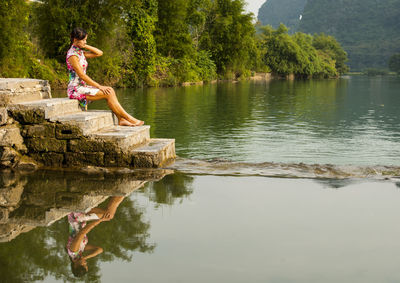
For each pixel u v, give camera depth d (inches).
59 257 114.0
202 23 1958.7
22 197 174.7
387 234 130.5
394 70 6407.5
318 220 143.7
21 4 936.9
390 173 217.3
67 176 213.3
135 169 227.6
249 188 188.2
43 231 134.4
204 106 722.8
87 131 232.5
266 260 111.4
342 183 198.1
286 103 854.5
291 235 129.4
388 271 105.3
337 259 112.3
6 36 908.6
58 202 166.7
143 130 255.6
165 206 160.1
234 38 2110.0
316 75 4254.4
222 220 143.8
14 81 243.1
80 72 251.4
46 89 269.9
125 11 1274.6
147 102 766.5
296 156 327.9
